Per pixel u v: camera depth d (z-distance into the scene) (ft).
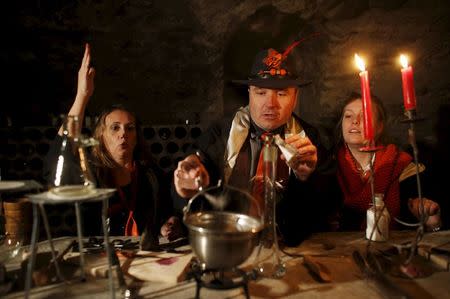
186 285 2.94
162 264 3.21
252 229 2.37
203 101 8.31
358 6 7.67
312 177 4.45
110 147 5.00
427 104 7.84
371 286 2.94
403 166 5.36
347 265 3.33
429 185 7.89
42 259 3.28
